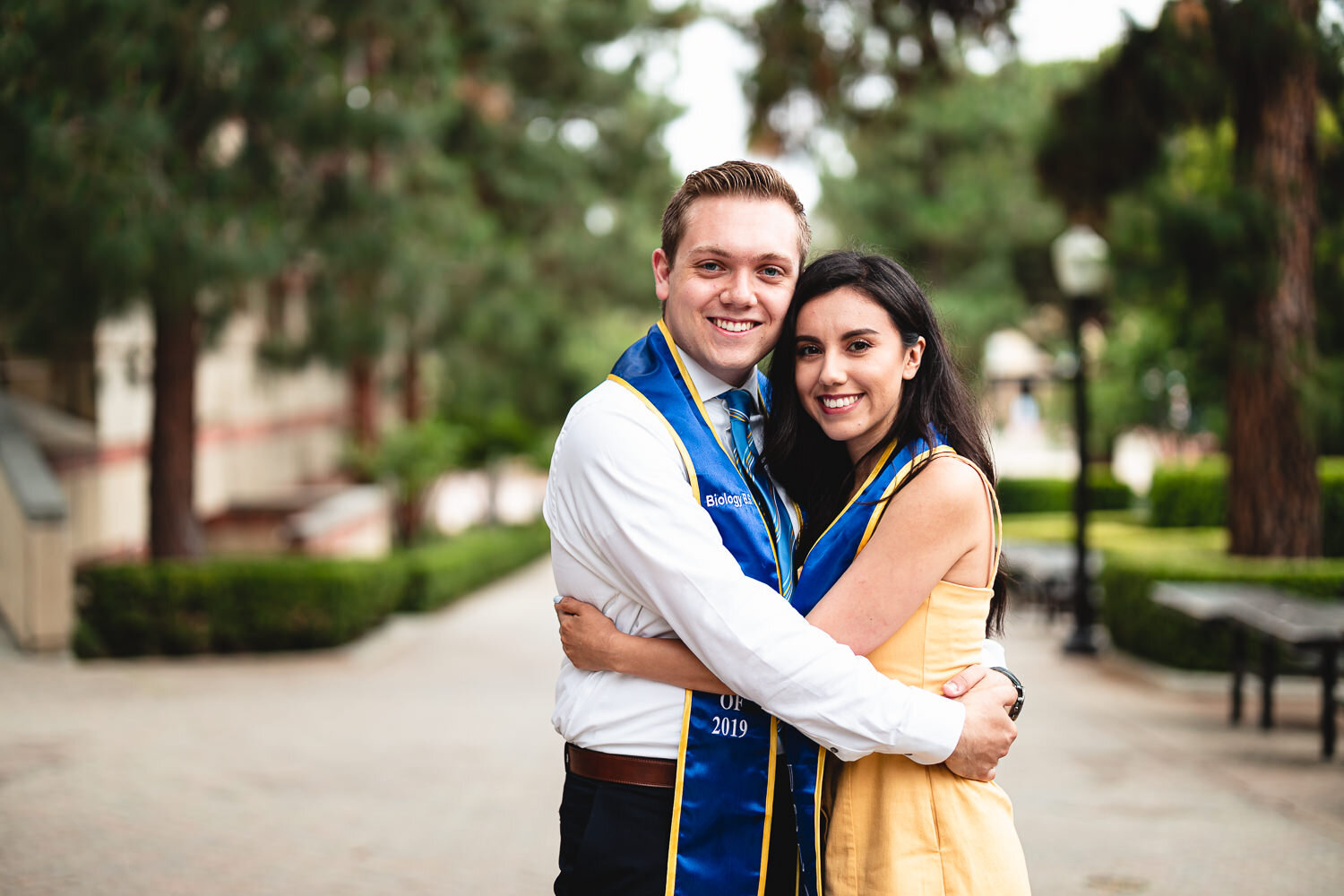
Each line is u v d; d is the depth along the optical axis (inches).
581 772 97.8
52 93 327.6
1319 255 439.5
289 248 462.6
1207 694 392.8
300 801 243.6
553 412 1019.3
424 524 914.1
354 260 494.6
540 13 853.8
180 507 514.0
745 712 95.1
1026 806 246.2
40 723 314.8
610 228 979.9
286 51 428.1
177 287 407.8
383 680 434.3
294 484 947.3
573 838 97.7
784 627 90.8
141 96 383.9
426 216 554.3
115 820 223.1
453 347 807.1
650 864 93.8
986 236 1072.2
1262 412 438.9
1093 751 300.2
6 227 367.9
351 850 210.2
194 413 517.3
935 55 442.9
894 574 96.3
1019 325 1091.3
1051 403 1066.7
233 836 216.5
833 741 92.0
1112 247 503.5
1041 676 441.7
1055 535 789.9
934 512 96.3
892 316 99.1
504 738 315.6
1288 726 336.5
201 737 305.6
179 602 482.0
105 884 186.7
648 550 92.4
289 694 391.5
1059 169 464.4
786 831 98.4
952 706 95.3
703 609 91.0
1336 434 444.8
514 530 1071.6
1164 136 444.5
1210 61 406.6
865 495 99.5
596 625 96.4
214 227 418.0
